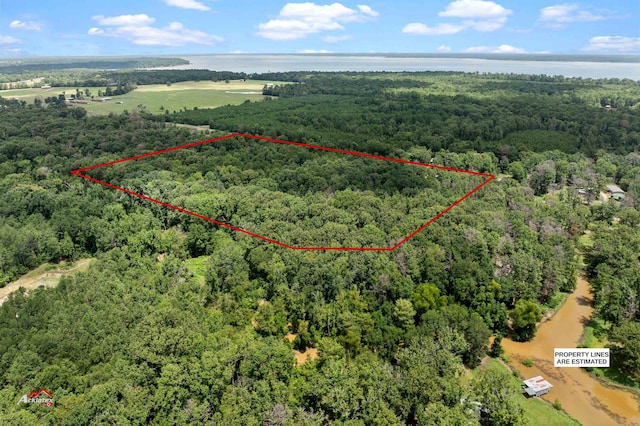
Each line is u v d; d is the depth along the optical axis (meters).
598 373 68.62
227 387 53.50
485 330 68.75
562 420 59.78
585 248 107.75
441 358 58.97
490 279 81.50
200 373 52.69
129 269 83.06
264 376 55.69
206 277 83.94
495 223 97.94
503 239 92.62
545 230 100.69
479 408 54.31
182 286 77.12
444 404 52.66
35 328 64.69
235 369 56.75
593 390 65.50
